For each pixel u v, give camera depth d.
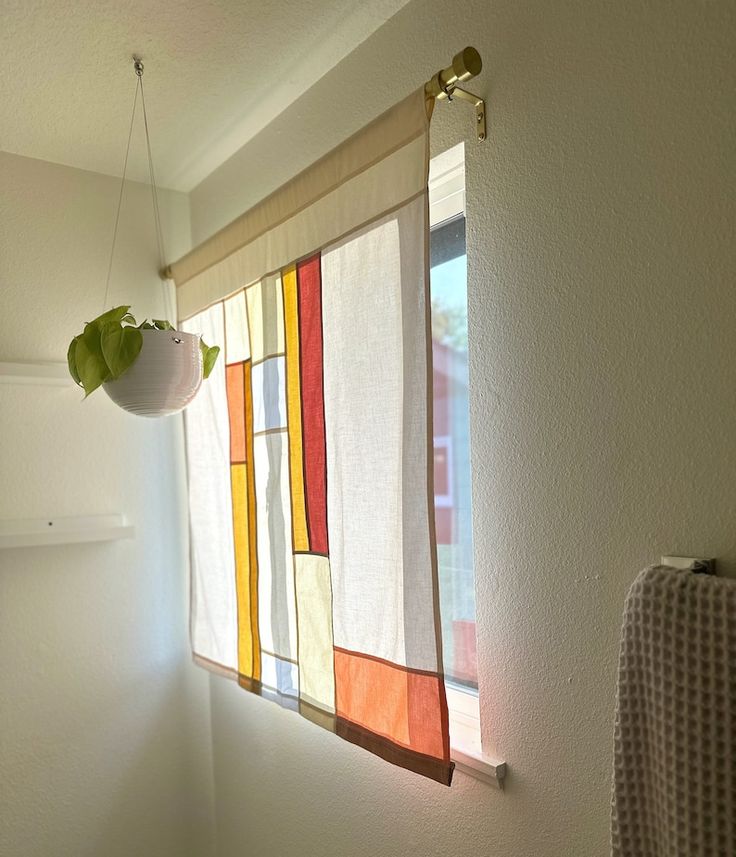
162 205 2.02
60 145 1.74
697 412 0.81
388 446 1.15
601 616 0.92
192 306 1.82
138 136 1.71
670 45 0.82
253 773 1.77
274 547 1.48
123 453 1.90
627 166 0.87
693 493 0.81
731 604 0.71
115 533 1.77
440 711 1.05
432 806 1.19
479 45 1.08
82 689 1.81
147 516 1.93
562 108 0.95
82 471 1.83
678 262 0.82
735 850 0.70
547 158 0.97
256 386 1.54
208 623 1.79
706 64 0.79
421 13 1.20
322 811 1.49
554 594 0.98
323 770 1.49
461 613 1.39
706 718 0.72
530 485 1.01
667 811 0.75
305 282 1.34
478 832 1.10
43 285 1.80
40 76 1.42
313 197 1.31
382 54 1.29
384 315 1.14
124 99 1.53
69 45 1.32
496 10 1.05
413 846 1.23
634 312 0.87
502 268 1.04
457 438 1.62
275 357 1.45
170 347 1.30
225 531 1.70
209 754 2.00
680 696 0.74
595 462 0.92
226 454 1.68
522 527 1.02
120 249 1.94
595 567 0.92
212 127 1.67
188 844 1.96
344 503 1.25
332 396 1.27
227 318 1.65
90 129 1.66
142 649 1.91
